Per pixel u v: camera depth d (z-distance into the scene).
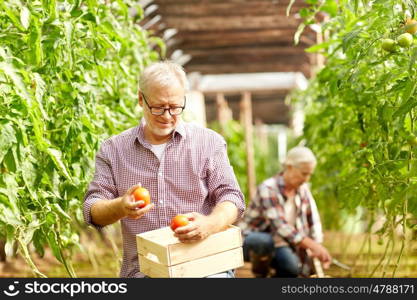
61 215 3.16
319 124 5.56
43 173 3.20
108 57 4.54
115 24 4.20
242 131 12.45
